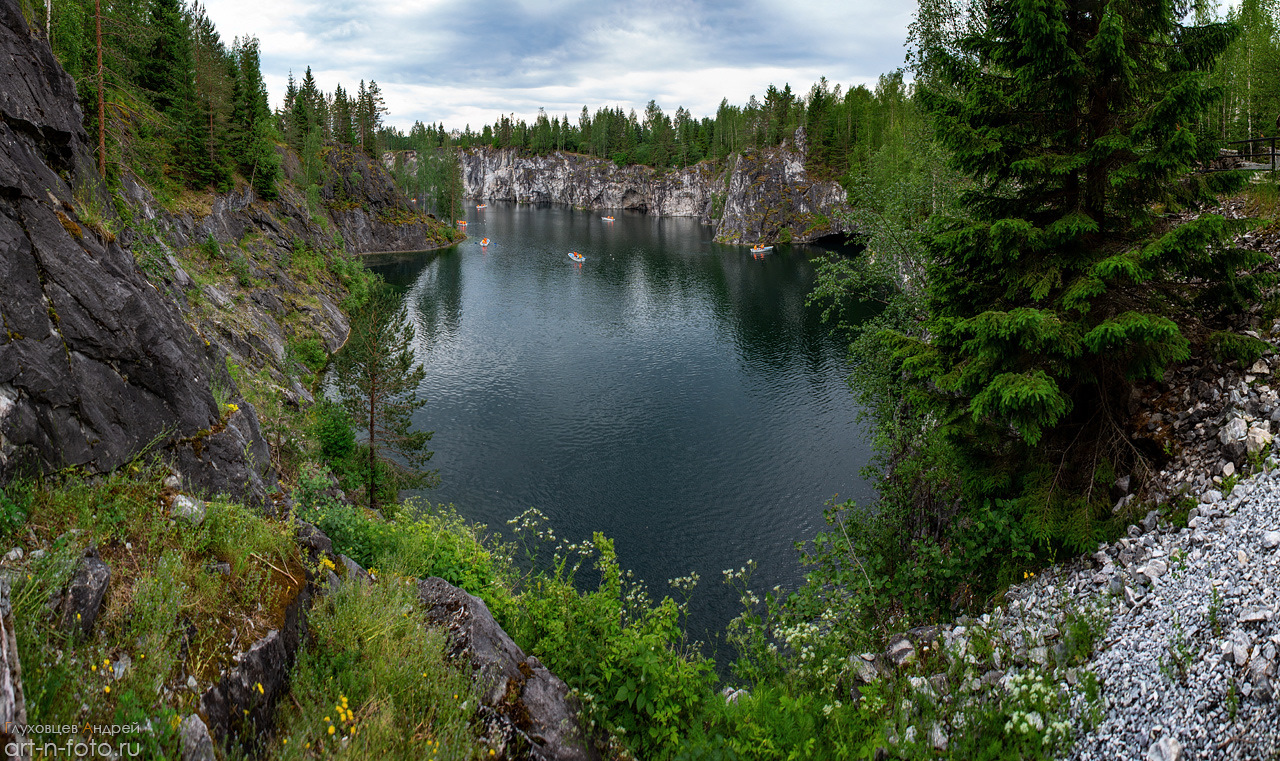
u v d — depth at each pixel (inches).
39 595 189.5
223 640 230.4
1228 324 450.3
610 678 328.2
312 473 642.2
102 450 277.4
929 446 587.5
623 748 303.4
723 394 1811.0
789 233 5118.1
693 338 2412.6
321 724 229.6
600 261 4281.5
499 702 283.6
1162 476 392.2
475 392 1841.8
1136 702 261.3
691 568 1017.5
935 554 444.8
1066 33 375.2
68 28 1307.8
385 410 1038.4
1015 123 422.3
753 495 1242.0
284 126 4143.7
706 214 7480.3
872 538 532.7
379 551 423.2
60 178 329.1
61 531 231.9
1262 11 1043.9
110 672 190.2
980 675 319.0
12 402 240.2
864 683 338.6
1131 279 378.9
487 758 255.9
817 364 2038.6
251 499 362.0
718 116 7421.3
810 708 319.6
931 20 877.2
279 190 2906.0
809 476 1304.1
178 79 2410.2
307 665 255.1
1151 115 356.5
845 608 432.8
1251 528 308.5
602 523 1155.9
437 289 3297.2
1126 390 430.6
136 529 254.5
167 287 536.4
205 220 2130.9
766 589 959.0
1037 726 266.4
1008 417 417.1
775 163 5344.5
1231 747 220.2
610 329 2566.4
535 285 3447.3
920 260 801.6
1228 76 1055.0
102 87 1310.3
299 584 284.7
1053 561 395.5
